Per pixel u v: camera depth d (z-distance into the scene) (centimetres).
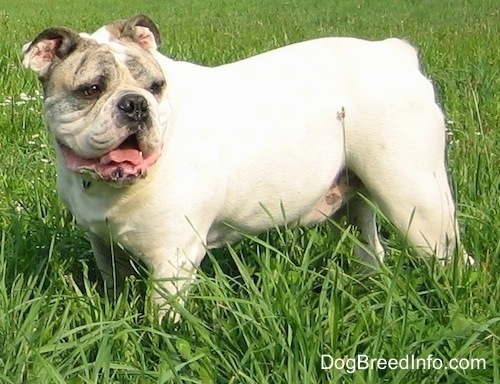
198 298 405
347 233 437
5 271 430
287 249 461
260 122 435
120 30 423
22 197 559
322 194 464
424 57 1085
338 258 470
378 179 455
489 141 653
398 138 450
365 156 455
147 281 410
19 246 456
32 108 770
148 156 388
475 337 364
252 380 345
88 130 381
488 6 2362
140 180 399
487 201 522
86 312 399
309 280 401
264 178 438
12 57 1005
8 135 719
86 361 356
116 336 370
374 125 450
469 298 406
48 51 403
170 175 405
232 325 385
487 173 556
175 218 410
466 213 506
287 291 383
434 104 464
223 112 430
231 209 439
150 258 422
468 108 780
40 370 352
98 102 383
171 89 416
